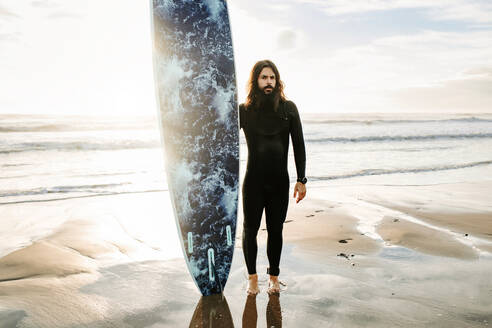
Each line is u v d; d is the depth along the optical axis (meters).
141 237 4.00
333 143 17.25
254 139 2.42
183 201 2.49
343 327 2.10
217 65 2.60
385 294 2.51
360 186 7.17
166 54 2.49
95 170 9.54
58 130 19.17
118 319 2.24
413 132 22.86
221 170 2.58
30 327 2.16
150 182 7.99
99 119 22.05
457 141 18.48
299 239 3.79
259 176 2.41
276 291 2.54
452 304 2.36
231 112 2.61
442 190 6.71
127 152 13.51
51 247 3.62
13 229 4.34
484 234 3.96
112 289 2.67
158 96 2.46
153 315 2.28
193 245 2.51
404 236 3.85
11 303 2.45
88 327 2.16
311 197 6.04
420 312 2.26
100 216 4.95
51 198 6.27
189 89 2.52
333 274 2.87
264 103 2.40
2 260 3.24
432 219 4.59
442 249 3.46
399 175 8.79
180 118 2.50
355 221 4.50
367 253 3.37
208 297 2.52
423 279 2.77
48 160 11.21
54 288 2.69
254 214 2.45
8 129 18.14
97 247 3.64
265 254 3.35
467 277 2.80
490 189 6.82
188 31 2.55
